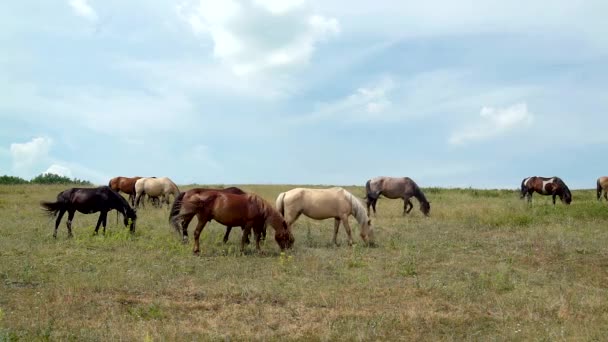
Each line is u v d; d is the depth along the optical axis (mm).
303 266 10672
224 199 11773
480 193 30234
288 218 13109
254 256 11812
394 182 19797
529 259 11703
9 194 27766
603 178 27344
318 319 7512
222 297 8523
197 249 11852
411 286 9352
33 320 7043
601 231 14961
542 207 19266
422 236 14594
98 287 8703
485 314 7879
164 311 7715
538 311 7984
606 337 6805
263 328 7113
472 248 12938
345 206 13258
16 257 10867
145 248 12281
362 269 10719
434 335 6984
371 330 7020
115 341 6383
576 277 10359
